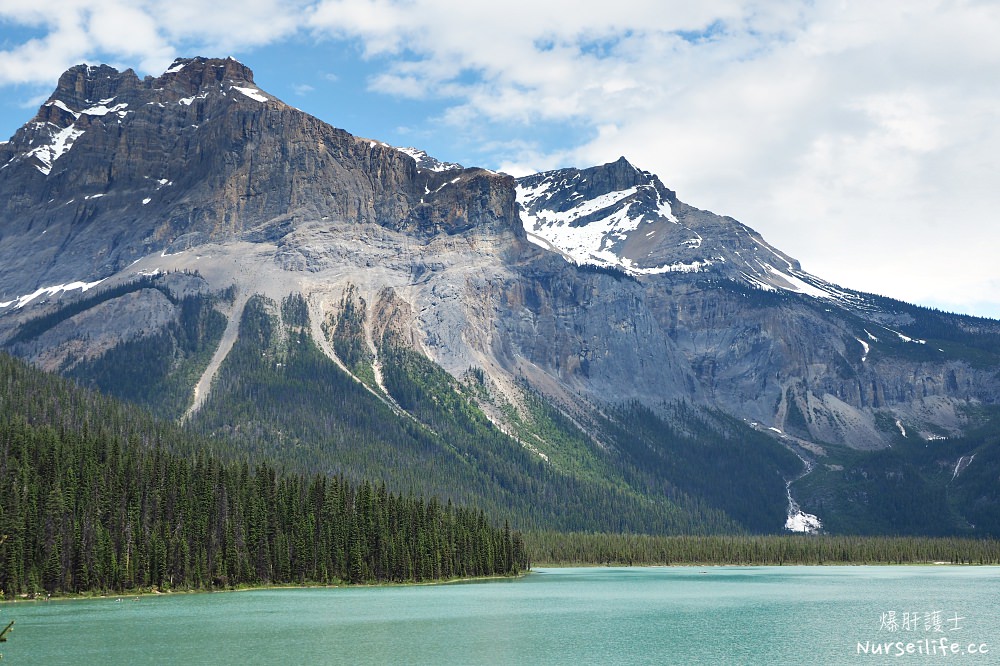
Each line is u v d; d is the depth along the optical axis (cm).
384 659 15888
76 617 19738
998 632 19262
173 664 15175
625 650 17038
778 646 17562
